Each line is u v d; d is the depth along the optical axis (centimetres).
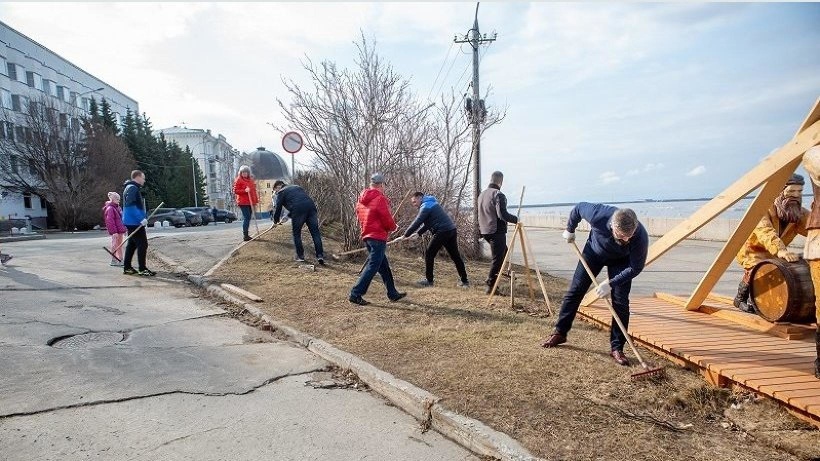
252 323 605
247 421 349
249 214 1082
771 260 505
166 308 654
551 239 2219
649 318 563
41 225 3953
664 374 418
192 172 6044
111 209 988
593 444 306
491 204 762
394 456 311
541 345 492
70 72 4975
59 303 643
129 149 4347
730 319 550
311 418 360
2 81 3844
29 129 3359
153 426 335
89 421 337
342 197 1038
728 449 305
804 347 450
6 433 314
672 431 327
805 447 302
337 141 1022
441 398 366
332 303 668
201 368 446
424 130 1148
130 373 425
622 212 406
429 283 812
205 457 299
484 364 435
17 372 412
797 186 529
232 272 838
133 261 995
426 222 788
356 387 421
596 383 397
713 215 486
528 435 316
